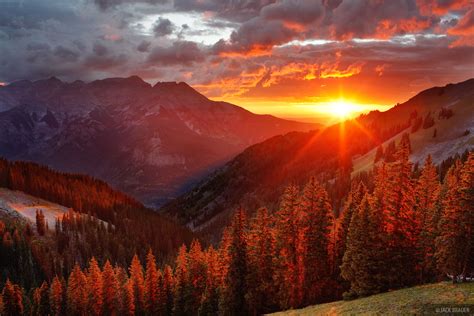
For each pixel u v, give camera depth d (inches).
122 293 3201.3
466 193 1397.6
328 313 1423.5
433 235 1581.0
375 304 1350.9
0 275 4045.3
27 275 4094.5
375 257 1652.3
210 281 2566.4
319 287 1914.4
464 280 1430.9
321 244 1907.0
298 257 1930.4
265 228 2127.2
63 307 3430.1
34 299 3420.3
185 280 2856.8
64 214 5738.2
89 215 6058.1
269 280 2081.7
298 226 1939.0
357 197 2086.6
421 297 1278.3
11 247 4315.9
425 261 1621.6
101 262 4886.8
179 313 2817.4
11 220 5182.1
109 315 3225.9
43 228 5017.2
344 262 1737.2
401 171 1674.5
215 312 2459.4
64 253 4783.5
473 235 1393.9
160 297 3051.2
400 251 1660.9
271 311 2094.0
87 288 3304.6
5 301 3299.7
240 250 2209.6
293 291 1914.4
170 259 4995.1
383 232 1678.2
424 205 1795.0
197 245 2861.7
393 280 1641.2
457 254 1403.8
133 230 6274.6
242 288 2191.2
